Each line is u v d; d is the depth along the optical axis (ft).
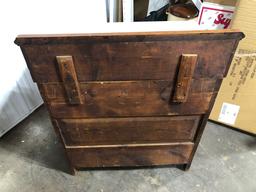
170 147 3.11
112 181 3.56
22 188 3.50
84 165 3.40
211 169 3.68
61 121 2.68
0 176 3.66
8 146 4.11
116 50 1.99
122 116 2.64
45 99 2.40
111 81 2.24
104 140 2.98
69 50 1.98
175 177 3.59
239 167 3.71
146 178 3.59
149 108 2.54
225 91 3.82
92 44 1.94
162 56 2.06
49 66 2.10
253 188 3.45
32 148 4.07
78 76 2.17
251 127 4.06
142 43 1.95
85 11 4.29
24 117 4.51
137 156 3.25
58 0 3.86
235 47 2.04
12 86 3.99
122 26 2.71
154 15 5.36
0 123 4.06
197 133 2.94
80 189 3.47
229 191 3.42
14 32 3.59
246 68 3.43
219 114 4.19
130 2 4.64
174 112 2.61
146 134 2.91
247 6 2.90
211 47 2.01
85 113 2.56
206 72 2.20
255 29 3.02
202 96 2.44
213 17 3.66
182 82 2.23
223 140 4.11
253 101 3.72
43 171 3.72
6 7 3.35
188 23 2.96
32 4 3.61
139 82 2.26
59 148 4.05
